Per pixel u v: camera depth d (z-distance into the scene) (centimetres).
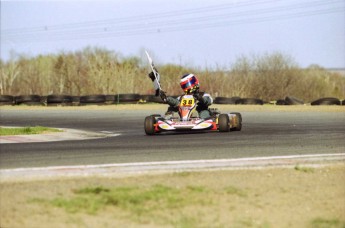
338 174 1534
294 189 1374
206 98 2722
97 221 1120
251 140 2309
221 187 1367
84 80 9081
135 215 1160
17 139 2414
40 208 1178
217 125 2694
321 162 1705
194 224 1121
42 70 9806
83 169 1546
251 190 1352
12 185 1345
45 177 1434
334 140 2325
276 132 2727
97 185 1355
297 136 2495
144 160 1719
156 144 2166
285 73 9119
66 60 9631
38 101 7362
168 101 2695
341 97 10281
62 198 1242
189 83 2720
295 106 6081
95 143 2227
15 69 9744
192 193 1310
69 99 7069
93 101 7044
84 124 3719
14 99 7369
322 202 1283
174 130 2611
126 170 1533
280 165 1642
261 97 8956
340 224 1151
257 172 1534
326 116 4294
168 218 1150
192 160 1717
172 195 1285
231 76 8875
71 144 2186
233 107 5900
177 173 1497
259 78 8969
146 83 8844
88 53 9950
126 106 6481
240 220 1154
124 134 2797
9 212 1148
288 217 1183
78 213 1159
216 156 1812
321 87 9988
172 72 8819
